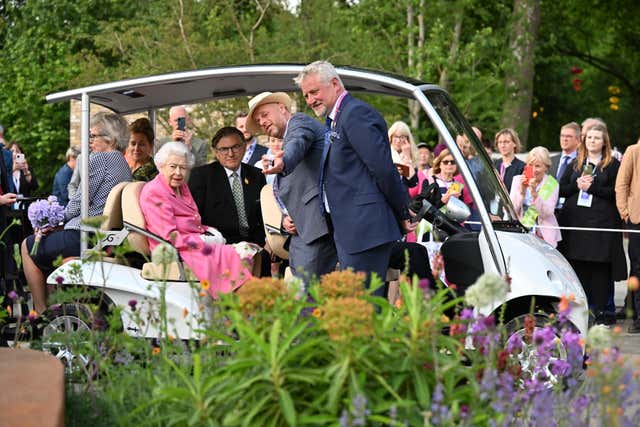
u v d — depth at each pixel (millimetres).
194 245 5746
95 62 22016
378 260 6496
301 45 20969
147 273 7207
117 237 7418
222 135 8125
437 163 9617
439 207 7828
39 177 31047
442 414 3818
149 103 8773
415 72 23281
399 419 3900
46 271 7711
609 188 10281
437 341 4160
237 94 8625
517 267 7016
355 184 6473
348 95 6555
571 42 35375
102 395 4844
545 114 35375
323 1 21375
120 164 7805
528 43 25062
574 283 7121
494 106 24328
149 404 4164
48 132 30234
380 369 3955
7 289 8391
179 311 7090
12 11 34531
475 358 4422
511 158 10844
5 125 31188
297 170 6824
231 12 20047
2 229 8914
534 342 4695
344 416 3678
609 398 4051
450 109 7664
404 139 9477
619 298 12891
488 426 4027
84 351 5168
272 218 7500
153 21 28484
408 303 4113
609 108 35875
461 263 7227
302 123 6727
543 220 10062
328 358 4059
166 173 7406
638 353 8328
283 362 3859
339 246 6508
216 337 4395
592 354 4613
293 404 3891
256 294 4129
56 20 33000
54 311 7238
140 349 5156
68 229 7633
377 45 23328
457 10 23969
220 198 8117
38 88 30781
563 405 4422
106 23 21656
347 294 4207
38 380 4344
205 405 3955
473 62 24016
